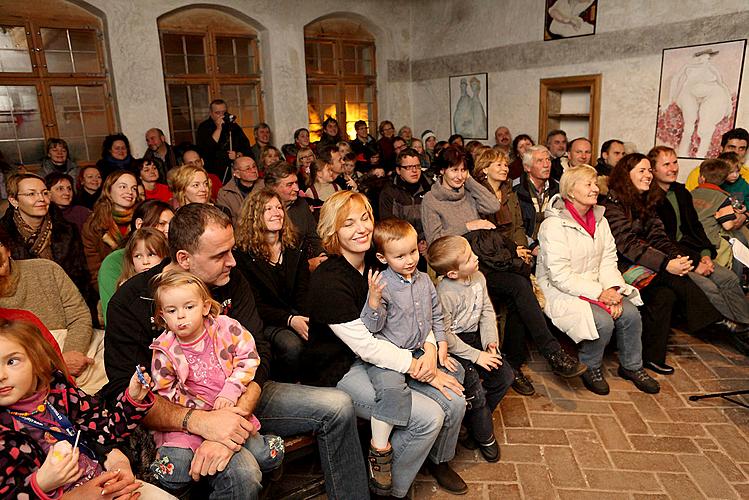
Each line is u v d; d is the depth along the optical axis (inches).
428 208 137.0
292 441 83.4
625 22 237.8
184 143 274.1
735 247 148.1
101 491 59.6
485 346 104.1
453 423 87.6
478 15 310.7
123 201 127.5
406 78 370.0
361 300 87.6
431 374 87.5
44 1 243.8
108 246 128.6
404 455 84.7
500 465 98.1
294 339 98.7
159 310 68.3
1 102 242.1
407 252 85.3
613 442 103.4
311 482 90.8
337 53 348.5
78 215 156.0
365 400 85.8
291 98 321.1
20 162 251.1
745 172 184.4
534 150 151.3
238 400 71.8
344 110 359.3
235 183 166.1
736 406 114.0
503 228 146.9
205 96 303.4
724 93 208.7
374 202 178.4
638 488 90.7
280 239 108.5
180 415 69.3
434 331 92.6
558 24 265.9
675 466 95.8
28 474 55.8
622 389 123.1
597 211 128.1
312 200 184.1
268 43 308.7
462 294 100.9
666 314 129.0
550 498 89.4
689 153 224.7
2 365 55.8
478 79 319.0
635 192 138.4
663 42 225.9
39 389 60.0
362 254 88.9
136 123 271.0
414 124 375.9
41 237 118.2
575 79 262.7
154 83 273.0
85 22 255.1
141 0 262.2
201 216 73.2
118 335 73.7
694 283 129.7
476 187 139.2
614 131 252.4
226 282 79.3
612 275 127.3
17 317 74.4
